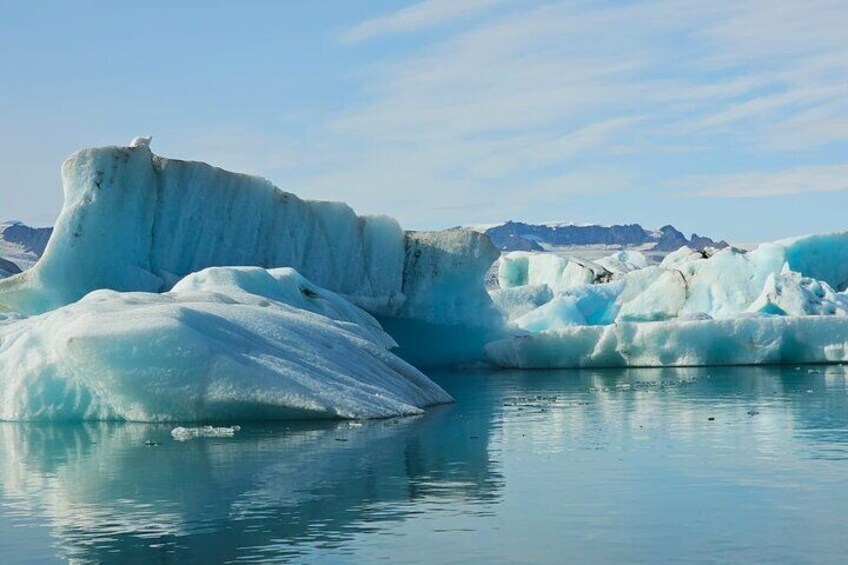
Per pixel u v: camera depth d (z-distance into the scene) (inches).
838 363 1485.0
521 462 574.6
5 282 1274.6
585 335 1525.6
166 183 1389.0
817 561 366.9
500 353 1566.2
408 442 657.6
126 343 756.0
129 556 383.2
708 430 711.7
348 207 1572.3
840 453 594.9
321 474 540.1
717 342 1494.8
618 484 505.4
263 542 397.7
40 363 805.2
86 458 611.2
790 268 1886.1
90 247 1294.3
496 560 370.9
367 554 378.9
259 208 1471.5
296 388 766.5
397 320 1594.5
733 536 400.5
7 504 480.7
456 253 1610.5
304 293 1224.8
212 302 912.9
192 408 762.8
